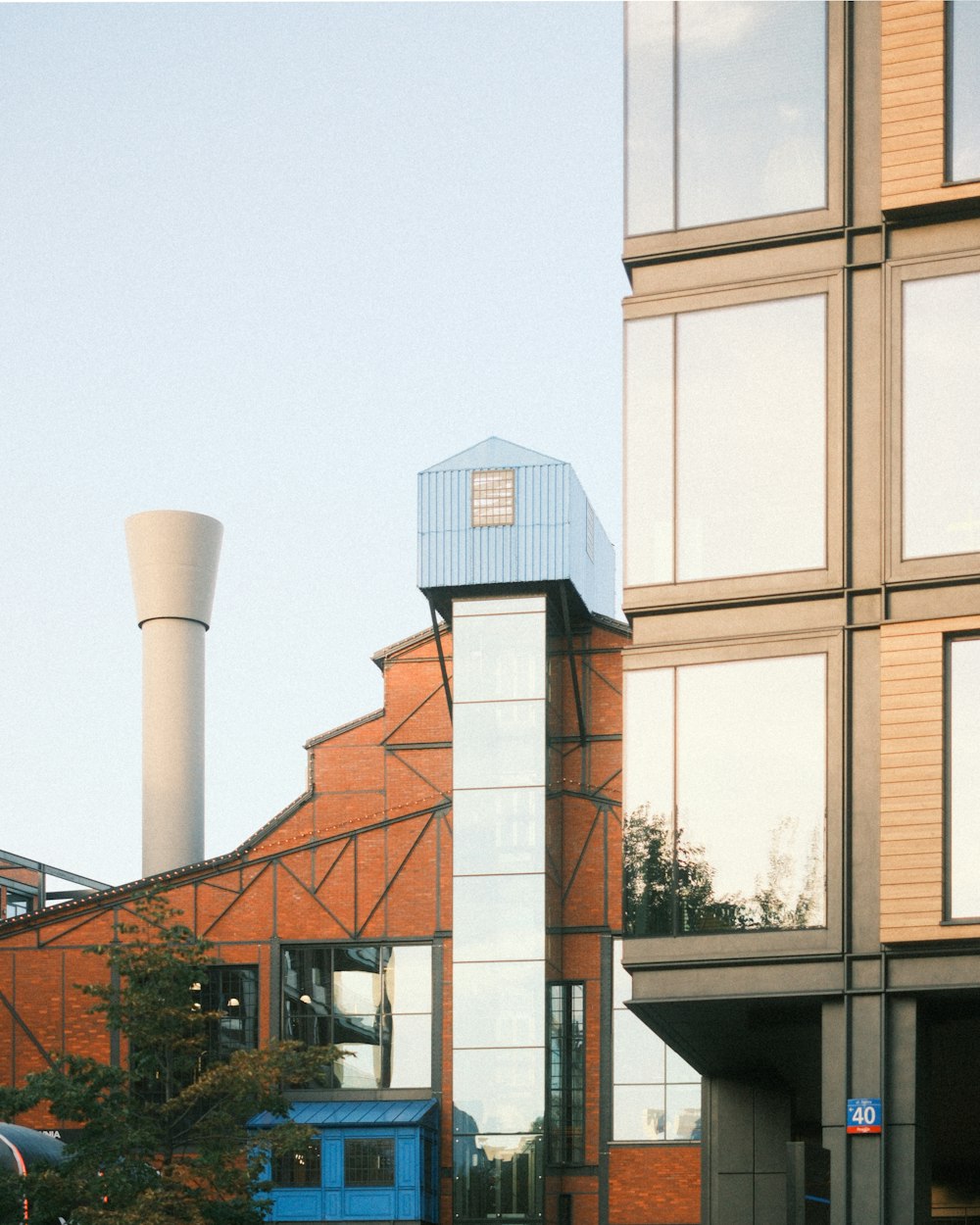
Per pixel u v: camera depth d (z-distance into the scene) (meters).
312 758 49.47
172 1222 30.39
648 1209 45.38
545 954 46.31
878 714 23.77
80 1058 32.12
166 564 58.22
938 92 24.59
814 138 25.36
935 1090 30.59
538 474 48.19
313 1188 44.78
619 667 48.84
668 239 25.75
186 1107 33.81
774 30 25.83
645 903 24.28
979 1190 36.47
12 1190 30.38
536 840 46.94
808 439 24.70
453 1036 46.34
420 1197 44.44
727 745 24.36
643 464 25.34
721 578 24.72
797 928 23.53
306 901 48.25
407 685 49.59
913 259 24.50
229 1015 47.88
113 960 33.53
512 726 47.66
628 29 26.50
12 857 63.66
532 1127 45.47
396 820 48.41
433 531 48.41
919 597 23.73
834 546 24.28
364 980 47.75
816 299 24.98
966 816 22.97
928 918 22.80
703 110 25.97
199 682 58.06
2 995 48.06
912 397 24.16
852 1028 23.12
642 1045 46.53
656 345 25.59
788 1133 29.00
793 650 24.30
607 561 53.88
